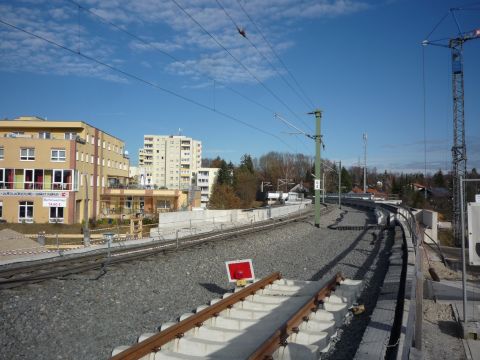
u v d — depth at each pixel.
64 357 6.77
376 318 7.77
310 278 13.48
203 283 12.39
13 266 13.10
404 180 112.62
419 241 12.91
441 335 8.11
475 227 8.32
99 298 9.77
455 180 58.88
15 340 7.16
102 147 61.47
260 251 19.06
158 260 14.35
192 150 131.50
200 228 25.50
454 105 61.97
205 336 7.59
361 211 52.12
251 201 95.94
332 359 6.81
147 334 7.58
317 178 32.59
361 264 15.73
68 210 48.47
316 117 32.91
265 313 8.94
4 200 47.66
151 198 63.16
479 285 12.70
